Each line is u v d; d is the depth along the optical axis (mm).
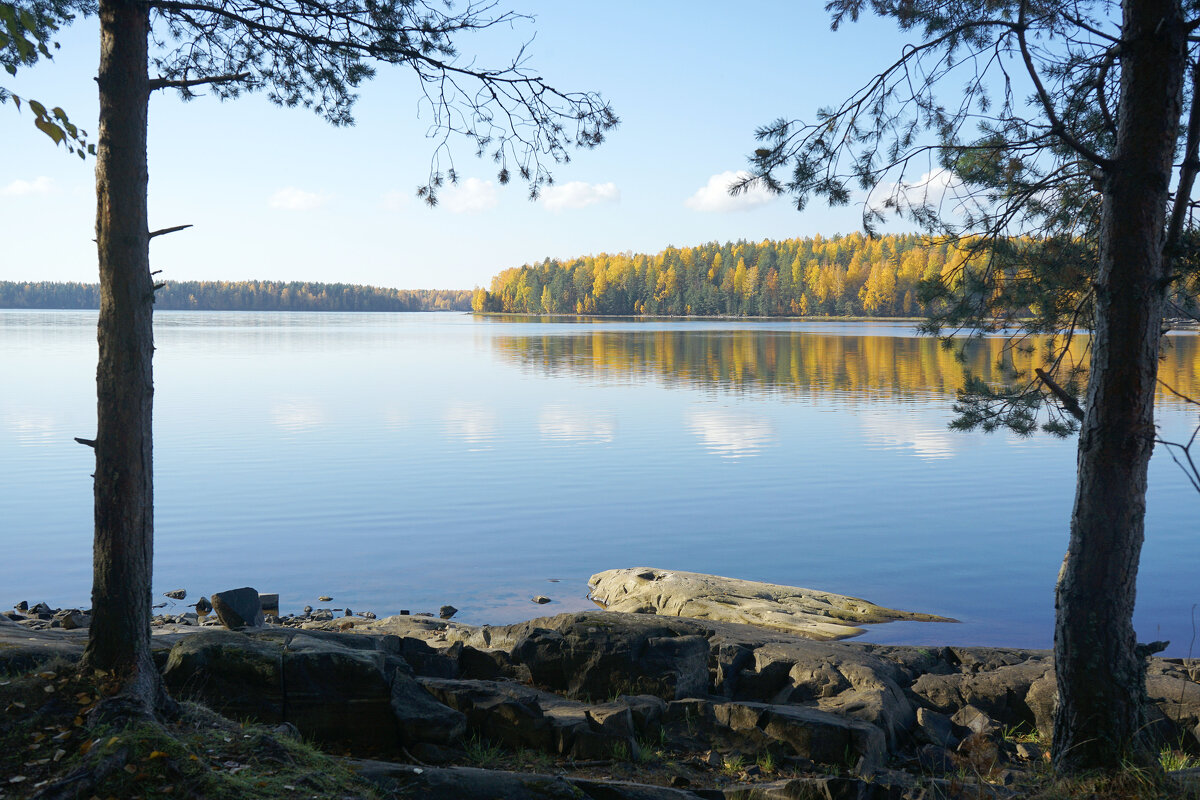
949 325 7984
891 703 7254
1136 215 5602
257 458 22797
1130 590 5730
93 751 4402
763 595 12297
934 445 25203
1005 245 7574
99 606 5379
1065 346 7914
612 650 7566
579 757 6242
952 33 6281
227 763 4586
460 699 6578
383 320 183000
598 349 72250
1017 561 14516
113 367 5418
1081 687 5711
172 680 5984
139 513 5488
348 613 11938
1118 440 5645
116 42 5457
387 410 32656
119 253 5461
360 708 6086
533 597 12703
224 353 64312
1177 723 7125
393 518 16859
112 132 5434
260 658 6062
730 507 18109
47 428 26922
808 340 86438
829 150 7203
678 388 40531
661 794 5090
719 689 7949
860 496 19078
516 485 19875
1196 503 18672
